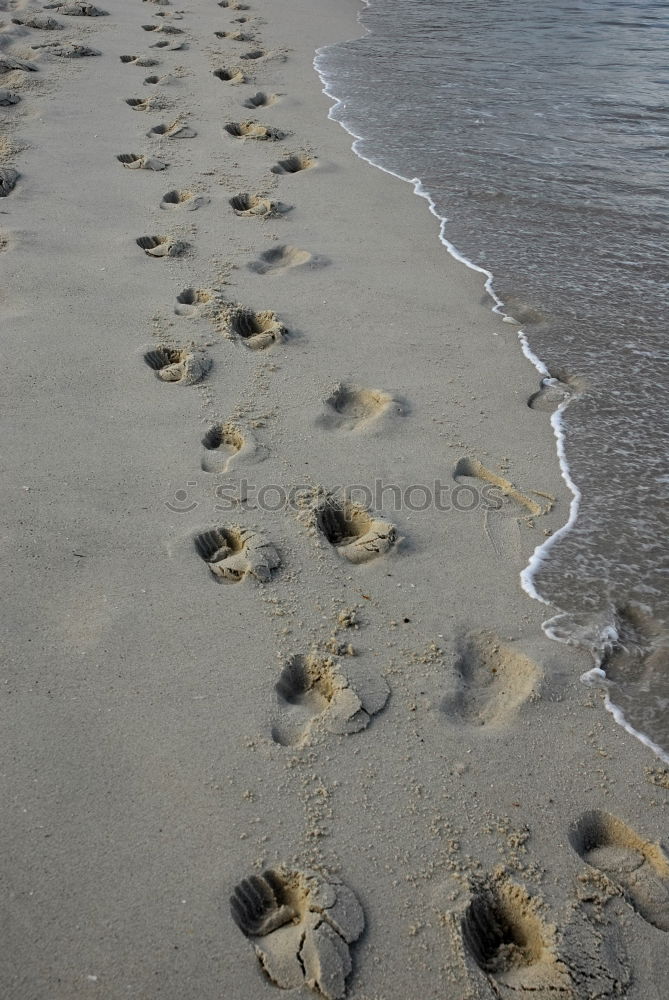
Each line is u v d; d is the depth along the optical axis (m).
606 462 3.71
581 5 12.71
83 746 2.37
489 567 3.15
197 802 2.25
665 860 2.23
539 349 4.50
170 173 6.32
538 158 6.97
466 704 2.64
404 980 1.92
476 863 2.17
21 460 3.43
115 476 3.39
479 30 11.17
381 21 11.66
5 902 1.99
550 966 1.98
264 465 3.54
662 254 5.48
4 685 2.52
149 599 2.86
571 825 2.29
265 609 2.87
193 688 2.56
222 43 9.90
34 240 5.20
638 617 2.99
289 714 2.54
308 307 4.74
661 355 4.46
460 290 5.04
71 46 8.81
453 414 3.96
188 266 5.05
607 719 2.62
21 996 1.82
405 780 2.36
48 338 4.25
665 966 2.00
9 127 6.88
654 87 8.69
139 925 1.97
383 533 3.22
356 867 2.14
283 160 6.75
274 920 2.03
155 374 4.06
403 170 6.70
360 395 4.07
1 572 2.91
